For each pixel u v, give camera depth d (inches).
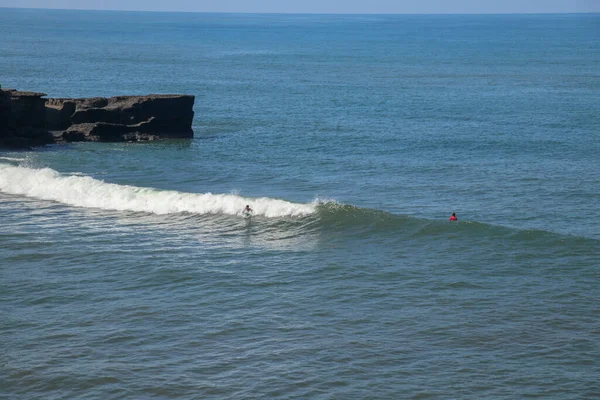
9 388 1627.7
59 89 7514.8
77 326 1913.1
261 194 3472.0
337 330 1886.1
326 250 2474.2
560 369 1696.6
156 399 1582.2
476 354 1765.5
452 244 2495.1
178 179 3762.3
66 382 1646.2
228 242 2571.4
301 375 1669.5
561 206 3292.3
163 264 2347.4
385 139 5073.8
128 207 3004.4
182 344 1814.7
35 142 4512.8
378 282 2191.2
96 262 2372.0
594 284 2151.8
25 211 2970.0
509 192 3558.1
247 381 1646.2
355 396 1590.8
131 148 4566.9
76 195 3137.3
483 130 5497.1
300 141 4970.5
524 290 2118.6
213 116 6063.0
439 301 2052.2
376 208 3243.1
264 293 2118.6
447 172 4025.6
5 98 4584.2
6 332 1882.4
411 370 1694.1
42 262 2373.3
